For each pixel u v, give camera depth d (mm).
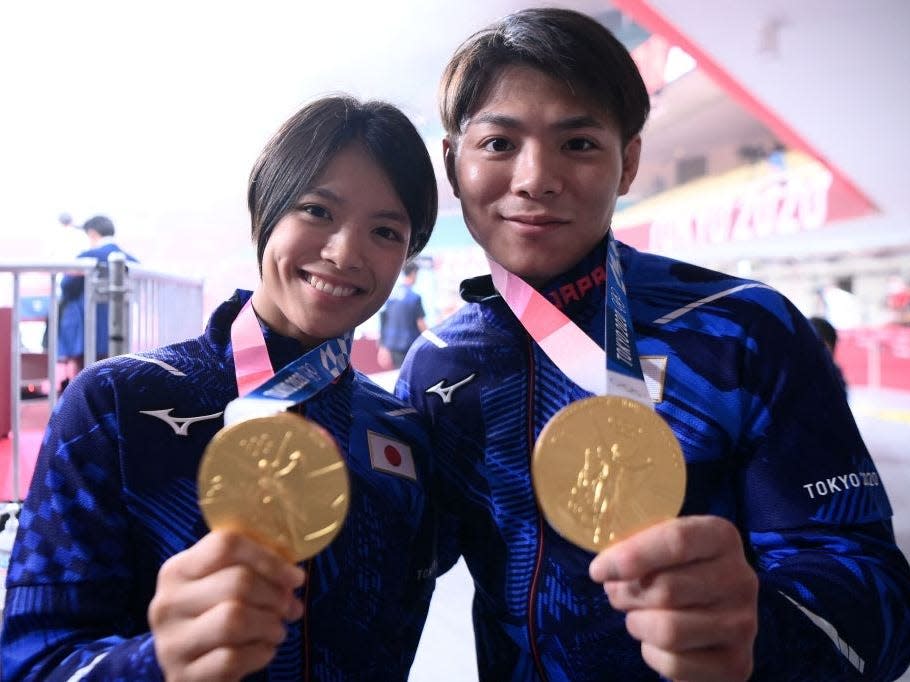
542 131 871
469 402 972
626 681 848
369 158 837
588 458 662
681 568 575
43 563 750
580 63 859
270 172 859
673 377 891
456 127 946
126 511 792
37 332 3561
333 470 651
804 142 8039
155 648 595
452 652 2035
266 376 859
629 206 17266
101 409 806
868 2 4973
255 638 569
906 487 3861
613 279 912
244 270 7805
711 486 867
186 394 839
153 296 2775
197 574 581
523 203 875
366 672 848
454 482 975
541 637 877
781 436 843
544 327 924
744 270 11430
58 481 780
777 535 820
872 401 7539
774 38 5465
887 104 6523
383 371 6363
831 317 10578
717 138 16094
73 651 701
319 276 830
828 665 686
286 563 598
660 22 5520
